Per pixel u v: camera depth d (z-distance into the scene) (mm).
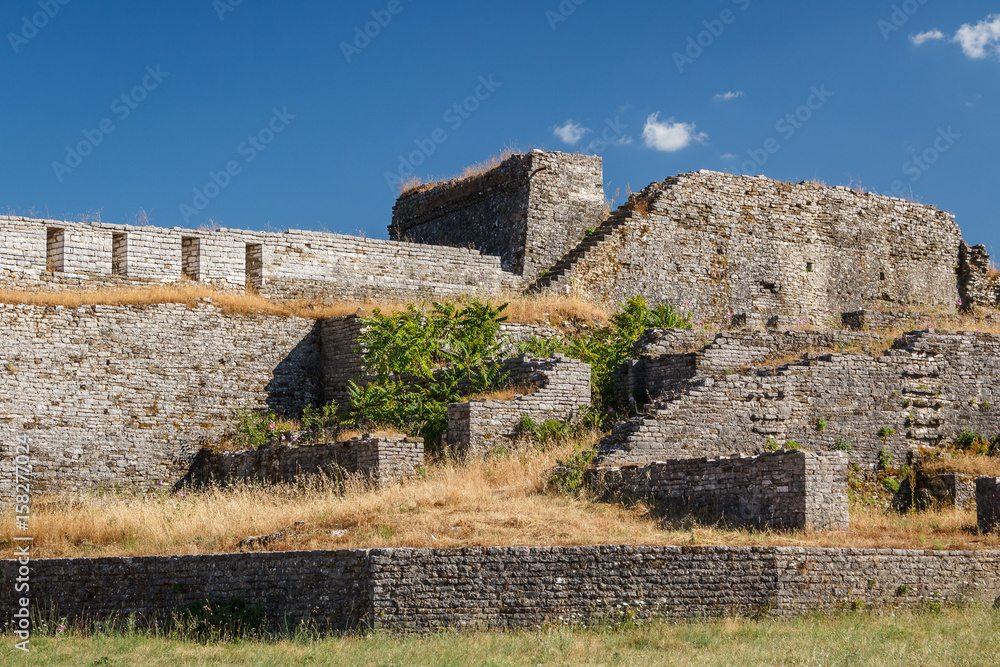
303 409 30000
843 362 25391
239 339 29438
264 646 15023
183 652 14883
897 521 21672
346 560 15734
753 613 16109
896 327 33562
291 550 16750
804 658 13477
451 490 20719
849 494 24516
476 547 15781
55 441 26438
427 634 15383
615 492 21469
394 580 15477
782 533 19000
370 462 22859
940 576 17203
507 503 20094
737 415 24031
